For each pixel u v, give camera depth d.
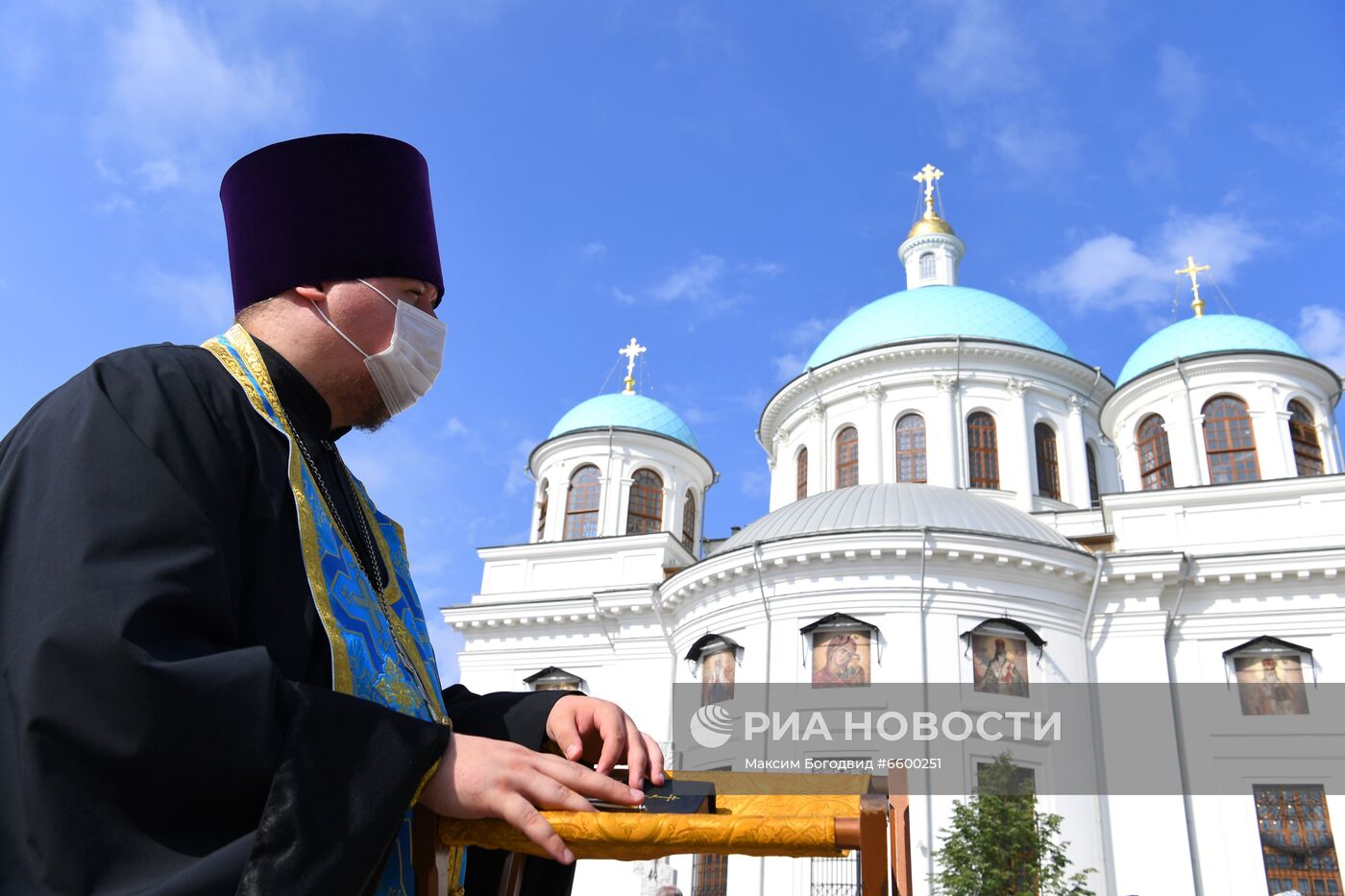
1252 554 28.27
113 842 1.63
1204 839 26.19
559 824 1.92
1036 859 23.39
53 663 1.65
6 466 1.95
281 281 2.52
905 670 26.14
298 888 1.65
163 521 1.86
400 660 2.41
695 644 28.83
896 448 36.84
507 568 36.19
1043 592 27.94
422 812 2.00
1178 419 33.66
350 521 2.65
